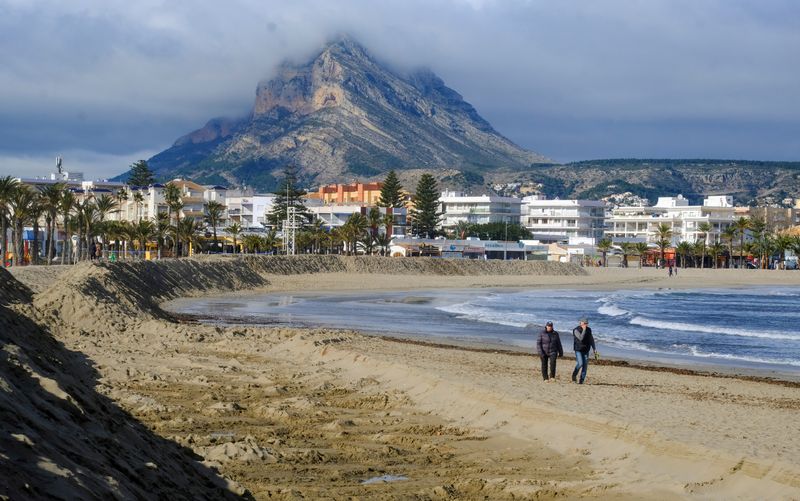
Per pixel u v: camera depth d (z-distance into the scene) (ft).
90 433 34.06
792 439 55.72
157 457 37.83
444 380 78.43
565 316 201.67
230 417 65.10
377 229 549.54
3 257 263.70
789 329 182.50
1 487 22.38
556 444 58.65
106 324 119.03
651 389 83.35
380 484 47.83
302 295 266.77
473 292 310.04
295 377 86.07
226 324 156.97
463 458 55.16
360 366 91.71
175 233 388.37
